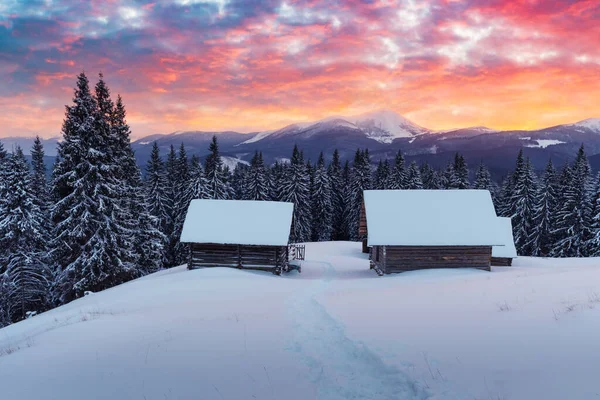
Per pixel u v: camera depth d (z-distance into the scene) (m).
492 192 65.50
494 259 31.38
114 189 27.62
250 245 27.56
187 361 7.87
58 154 26.58
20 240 28.98
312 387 6.64
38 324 15.17
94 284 26.14
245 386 6.64
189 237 27.50
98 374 7.34
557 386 5.39
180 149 54.62
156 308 14.37
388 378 6.77
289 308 13.91
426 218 27.20
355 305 13.34
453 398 5.52
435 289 16.12
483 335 8.26
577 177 44.09
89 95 26.72
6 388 6.95
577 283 14.91
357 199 62.25
